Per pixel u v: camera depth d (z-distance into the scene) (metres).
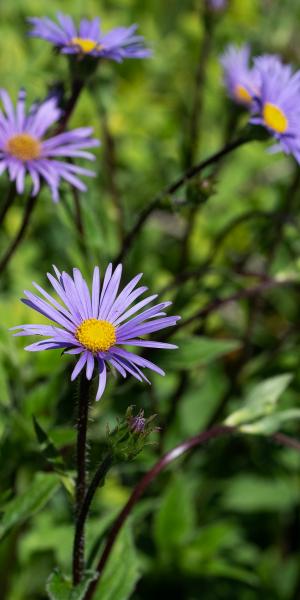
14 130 0.64
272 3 0.92
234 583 0.72
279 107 0.65
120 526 0.59
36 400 0.65
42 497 0.61
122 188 0.83
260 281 0.76
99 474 0.56
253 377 0.76
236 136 0.65
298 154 0.64
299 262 0.68
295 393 0.75
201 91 0.74
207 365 0.77
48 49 0.80
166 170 0.84
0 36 0.82
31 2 0.85
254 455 0.75
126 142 0.83
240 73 0.73
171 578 0.71
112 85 0.74
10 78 0.77
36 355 0.67
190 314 0.74
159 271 0.79
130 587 0.60
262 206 0.80
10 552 0.68
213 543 0.70
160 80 0.89
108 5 0.92
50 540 0.68
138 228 0.66
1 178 0.76
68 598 0.57
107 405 0.69
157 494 0.72
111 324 0.55
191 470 0.75
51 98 0.66
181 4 0.99
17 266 0.76
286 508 0.75
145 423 0.55
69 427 0.64
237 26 0.90
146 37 0.90
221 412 0.73
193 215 0.74
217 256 0.80
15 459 0.64
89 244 0.67
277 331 0.81
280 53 0.91
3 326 0.65
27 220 0.65
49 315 0.55
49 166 0.64
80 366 0.54
